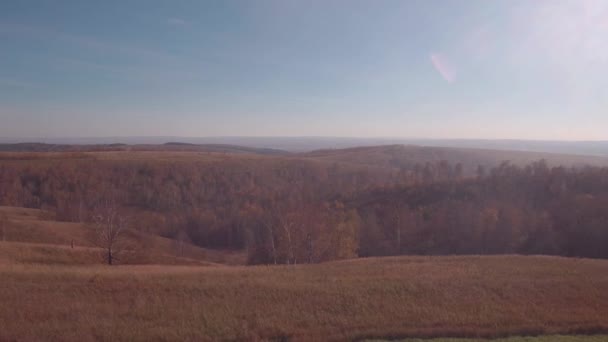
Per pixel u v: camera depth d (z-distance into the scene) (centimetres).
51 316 1476
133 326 1411
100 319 1465
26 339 1274
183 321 1469
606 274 2089
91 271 2153
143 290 1792
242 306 1639
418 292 1823
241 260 5738
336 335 1343
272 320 1493
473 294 1797
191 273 2158
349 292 1814
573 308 1622
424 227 5806
